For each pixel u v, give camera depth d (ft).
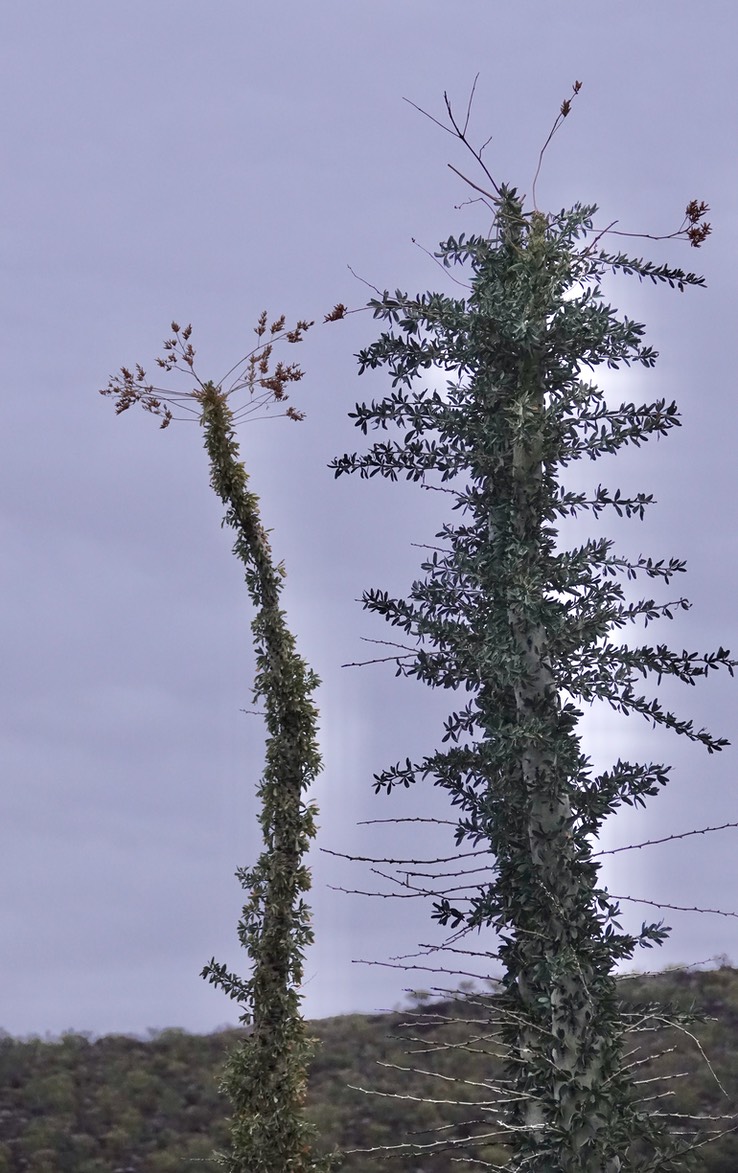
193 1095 96.73
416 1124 87.81
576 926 40.16
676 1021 40.04
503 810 41.42
